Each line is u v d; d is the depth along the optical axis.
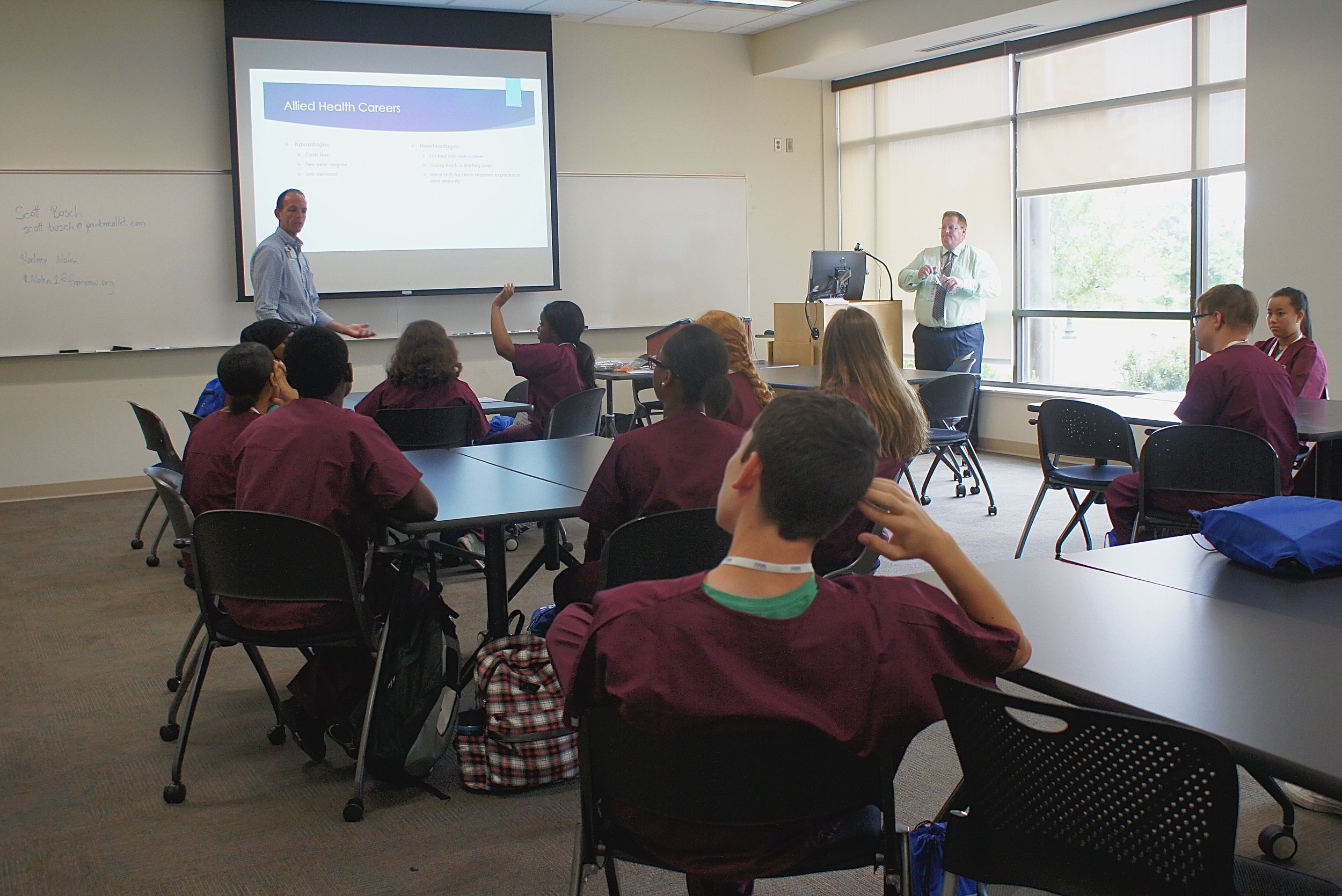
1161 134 6.40
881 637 1.23
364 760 2.55
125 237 6.59
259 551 2.46
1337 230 5.30
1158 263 6.54
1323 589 1.80
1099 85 6.71
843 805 1.37
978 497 5.99
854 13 7.43
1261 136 5.57
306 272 5.87
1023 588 1.83
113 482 6.77
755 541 1.22
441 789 2.69
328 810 2.57
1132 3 6.19
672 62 8.10
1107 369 6.94
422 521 2.51
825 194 8.82
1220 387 3.48
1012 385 7.44
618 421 6.86
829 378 2.73
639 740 1.36
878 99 8.33
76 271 6.50
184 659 3.35
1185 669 1.44
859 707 1.23
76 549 5.30
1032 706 1.21
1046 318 7.29
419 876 2.27
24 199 6.34
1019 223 7.36
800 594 1.22
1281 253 5.54
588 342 8.04
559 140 7.77
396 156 7.16
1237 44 5.97
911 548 1.31
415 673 2.64
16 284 6.38
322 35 6.88
